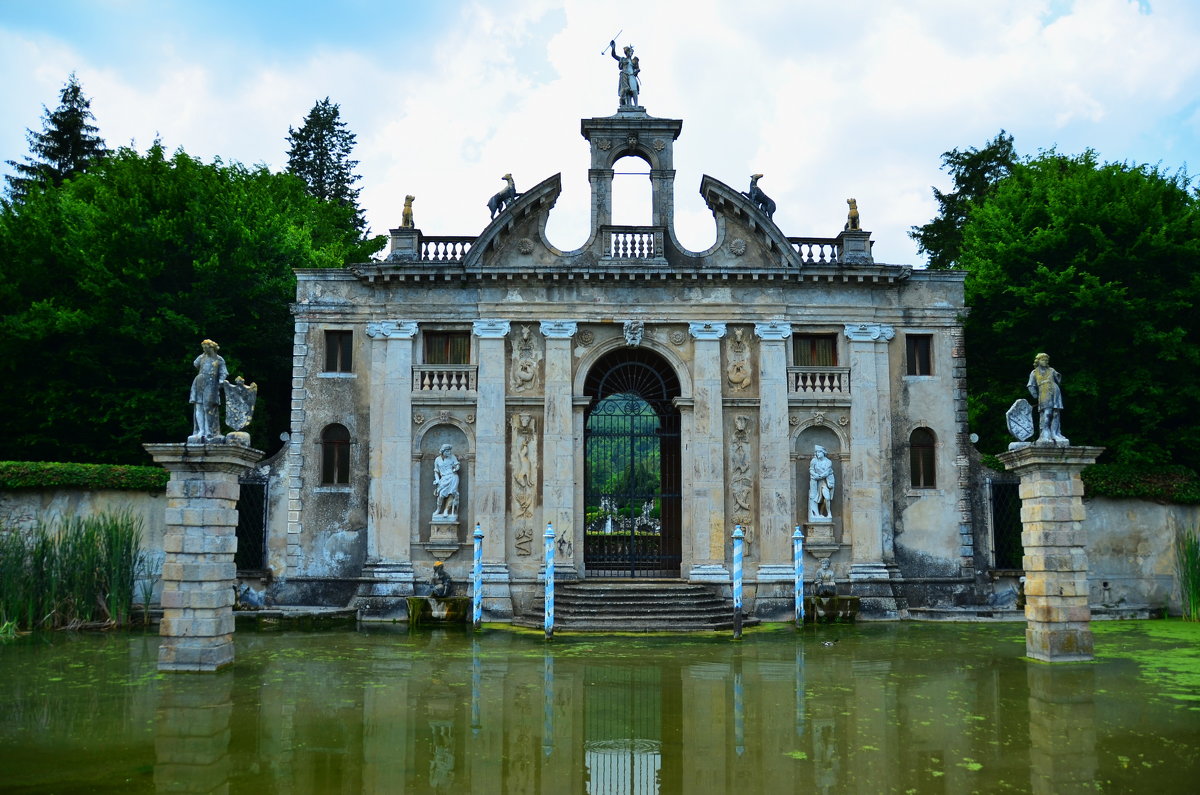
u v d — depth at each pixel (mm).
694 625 25984
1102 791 10812
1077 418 32594
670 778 11336
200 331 32688
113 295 31766
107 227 32219
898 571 29297
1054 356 32469
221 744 12836
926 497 29859
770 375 29844
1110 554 29266
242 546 29344
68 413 31484
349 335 30375
